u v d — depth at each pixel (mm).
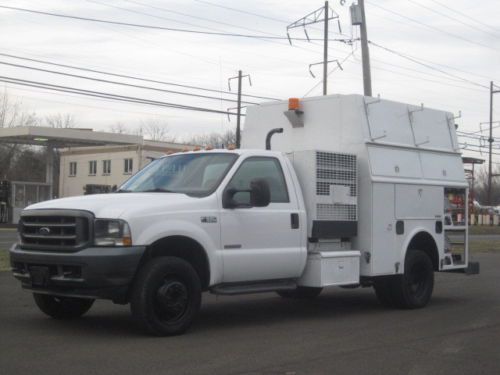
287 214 9328
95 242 7785
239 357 7211
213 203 8594
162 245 8219
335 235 9883
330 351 7609
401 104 11289
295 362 7047
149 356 7141
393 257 10664
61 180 69188
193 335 8359
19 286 12047
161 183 9219
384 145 10734
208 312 10398
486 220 60250
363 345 7977
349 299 12195
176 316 8211
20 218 8602
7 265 14828
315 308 11016
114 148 63250
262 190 8656
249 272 8906
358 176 10430
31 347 7488
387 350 7727
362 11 26078
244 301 11695
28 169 68500
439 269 11641
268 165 9414
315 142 10844
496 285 14648
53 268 8008
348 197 10070
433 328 9203
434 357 7422
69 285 7867
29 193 41906
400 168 10953
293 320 9734
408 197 11023
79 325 8844
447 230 11945
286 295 12039
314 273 9586
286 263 9281
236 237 8758
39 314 9625
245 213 8867
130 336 8141
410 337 8531
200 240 8359
